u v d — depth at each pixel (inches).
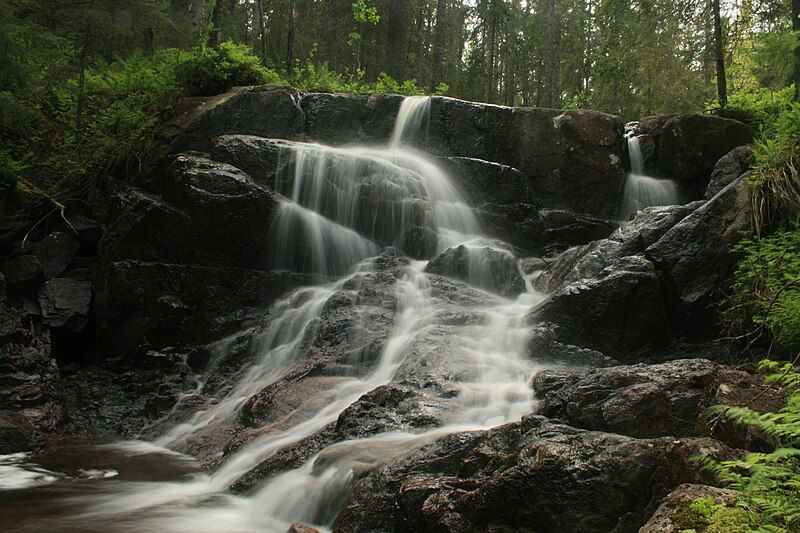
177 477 272.1
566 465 168.1
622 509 160.7
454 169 516.7
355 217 472.4
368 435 247.4
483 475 185.8
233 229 436.5
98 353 420.8
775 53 437.7
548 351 322.7
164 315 416.8
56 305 415.8
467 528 173.6
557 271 421.7
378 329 363.6
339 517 200.2
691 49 717.3
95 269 435.2
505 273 418.9
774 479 137.5
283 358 381.4
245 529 212.1
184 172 435.8
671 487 154.6
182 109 520.1
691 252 340.8
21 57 490.3
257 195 439.5
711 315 329.7
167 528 210.4
